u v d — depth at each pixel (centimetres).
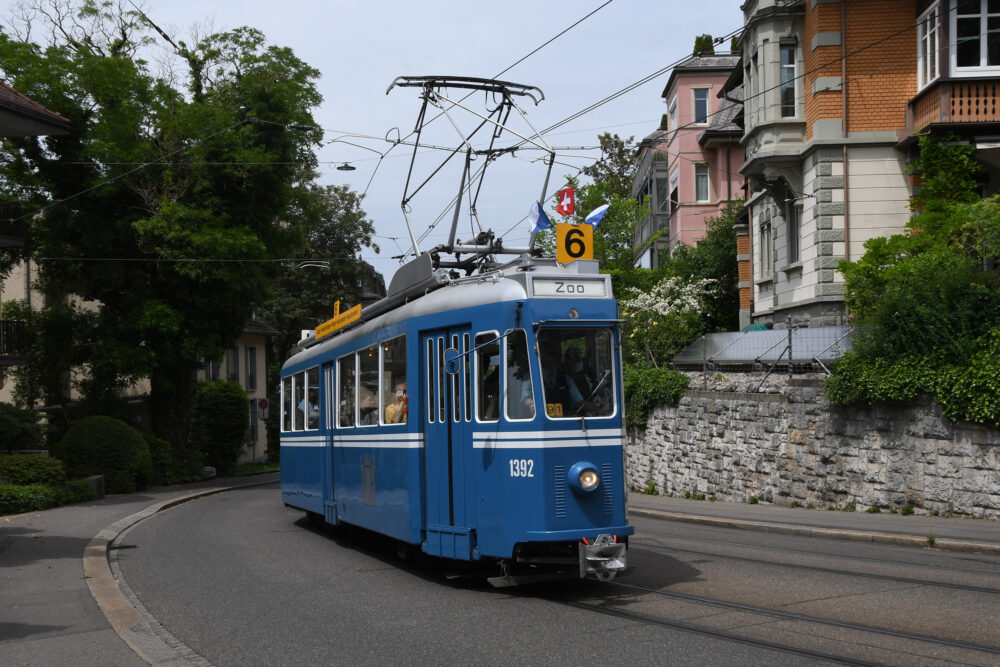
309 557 1327
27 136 2597
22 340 2659
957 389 1397
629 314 2805
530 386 955
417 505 1088
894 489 1527
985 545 1162
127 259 2959
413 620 865
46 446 2727
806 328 1791
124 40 3050
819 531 1360
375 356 1250
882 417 1548
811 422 1695
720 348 2166
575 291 986
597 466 961
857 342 1585
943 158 2042
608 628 794
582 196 3481
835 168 2247
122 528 1730
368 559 1295
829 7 2245
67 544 1471
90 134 2800
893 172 2234
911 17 2219
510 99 1416
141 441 2800
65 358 3027
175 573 1212
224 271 2872
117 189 2859
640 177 4922
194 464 3412
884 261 1791
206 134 2941
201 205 2967
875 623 779
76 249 2938
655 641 741
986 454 1387
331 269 5506
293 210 3362
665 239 4412
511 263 1048
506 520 956
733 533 1460
